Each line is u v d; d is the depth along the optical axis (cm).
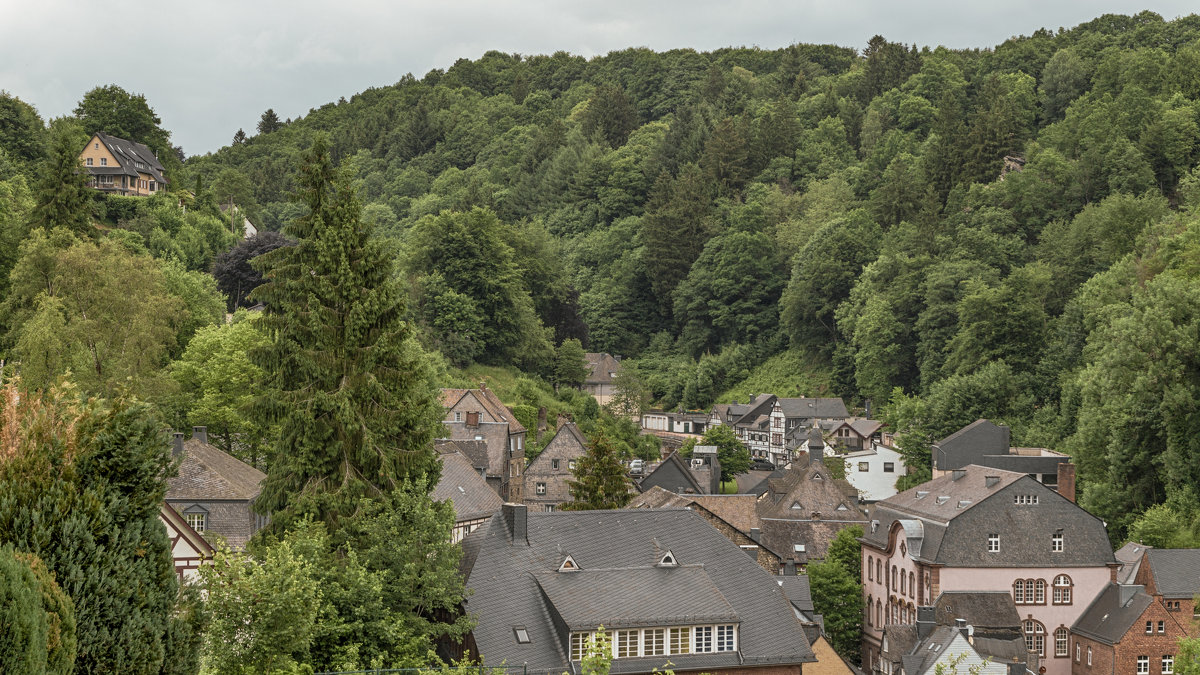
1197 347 8725
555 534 5575
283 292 5284
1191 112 18062
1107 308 10844
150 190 17662
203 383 8400
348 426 4950
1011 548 7700
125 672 2322
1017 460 10206
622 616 5038
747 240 19250
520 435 12056
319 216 5250
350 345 5103
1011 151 19425
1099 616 7519
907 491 9156
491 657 4825
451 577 4694
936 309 14838
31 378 7381
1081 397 11100
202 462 6359
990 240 15725
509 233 17512
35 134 16400
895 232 17938
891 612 8194
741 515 9344
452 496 8181
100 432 2392
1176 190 17350
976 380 12356
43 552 2247
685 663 5081
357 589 4288
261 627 3697
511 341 15912
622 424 15025
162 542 2481
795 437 15738
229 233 16500
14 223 11106
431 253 15625
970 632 6712
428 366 11256
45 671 2075
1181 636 7119
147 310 8144
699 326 19762
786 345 19025
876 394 15738
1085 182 17350
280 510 5022
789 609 5494
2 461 2278
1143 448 9038
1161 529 8231
